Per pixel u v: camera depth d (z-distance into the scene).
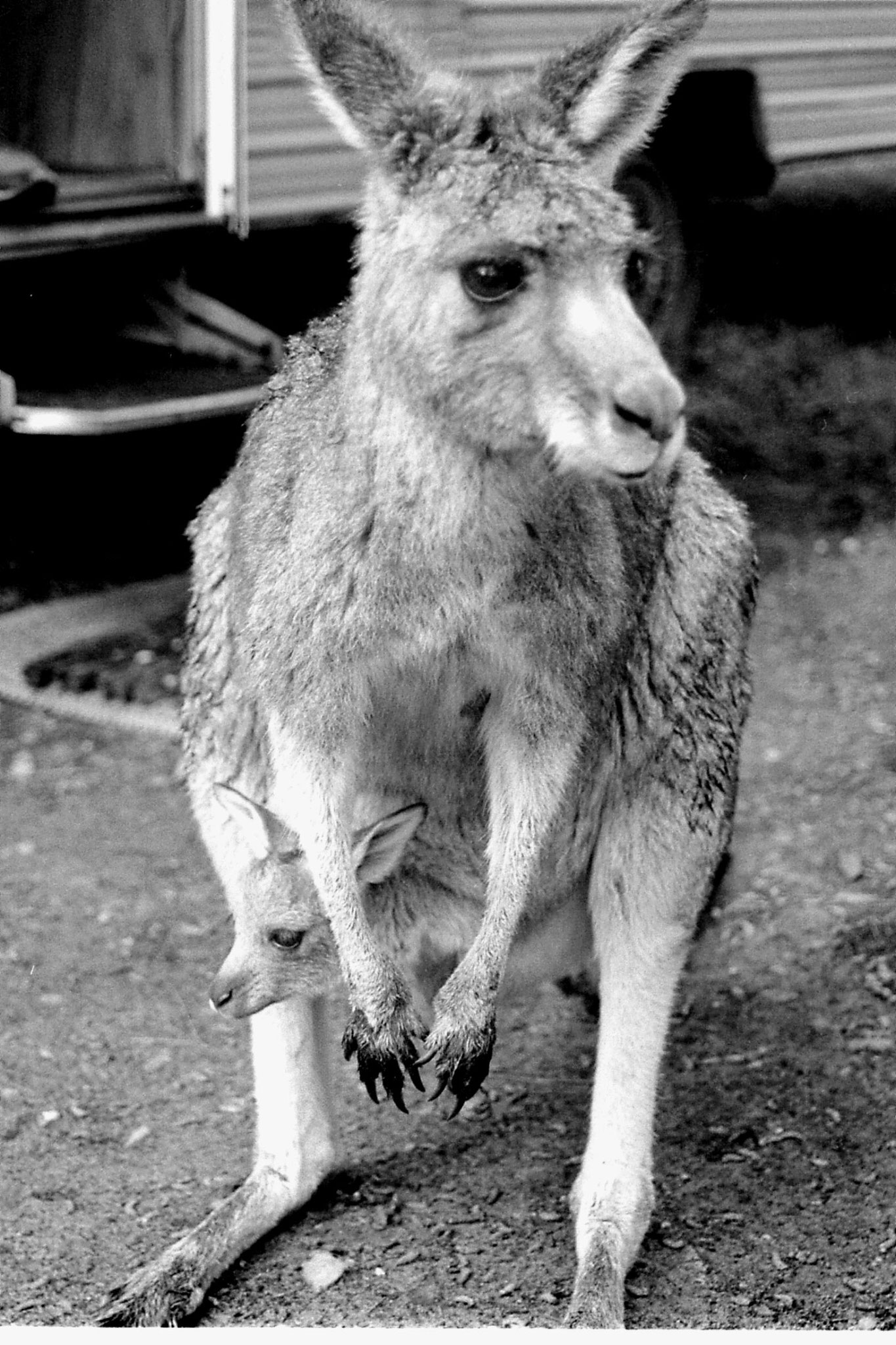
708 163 11.88
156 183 9.83
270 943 5.16
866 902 7.39
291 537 4.73
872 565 11.16
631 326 4.21
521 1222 5.37
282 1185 5.25
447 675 4.73
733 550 5.44
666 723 5.20
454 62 9.99
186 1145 5.82
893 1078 6.13
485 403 4.29
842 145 12.25
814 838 7.98
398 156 4.40
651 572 5.14
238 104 9.40
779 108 11.71
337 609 4.60
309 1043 5.33
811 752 8.85
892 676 9.66
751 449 12.60
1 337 10.53
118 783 8.71
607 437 4.14
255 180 9.59
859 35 12.12
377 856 4.98
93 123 10.27
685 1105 6.01
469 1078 4.79
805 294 14.87
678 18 4.50
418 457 4.45
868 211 16.22
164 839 8.14
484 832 5.19
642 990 5.17
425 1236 5.30
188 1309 4.88
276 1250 5.22
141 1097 6.11
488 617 4.59
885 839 7.93
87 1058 6.34
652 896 5.20
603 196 4.32
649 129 4.66
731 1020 6.56
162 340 10.72
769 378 13.49
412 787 5.14
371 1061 4.79
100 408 9.31
